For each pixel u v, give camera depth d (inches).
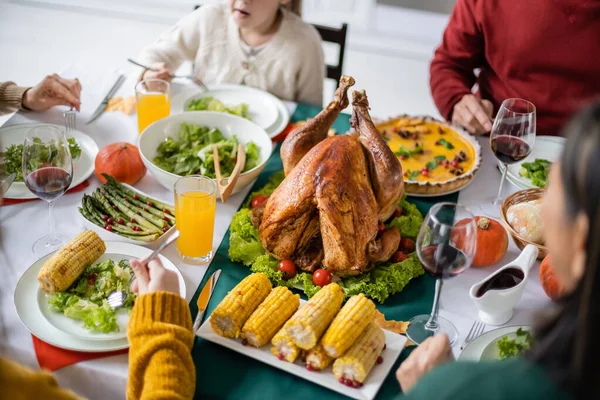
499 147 80.6
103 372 58.1
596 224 32.9
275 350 59.7
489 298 64.4
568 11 101.2
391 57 227.0
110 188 79.9
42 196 69.1
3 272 68.4
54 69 192.7
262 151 89.7
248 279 64.4
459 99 108.2
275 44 116.0
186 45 119.7
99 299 64.6
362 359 57.1
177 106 103.0
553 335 36.7
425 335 64.0
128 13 231.3
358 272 69.9
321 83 121.8
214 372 58.9
